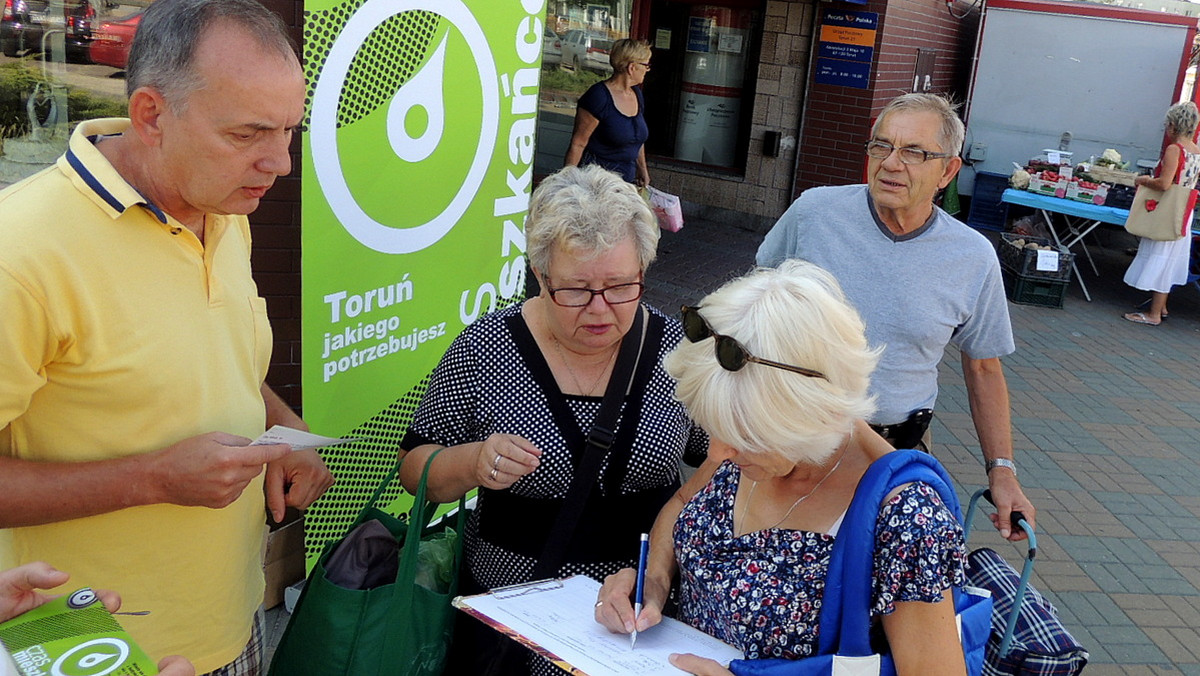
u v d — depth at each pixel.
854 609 1.55
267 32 1.60
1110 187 10.43
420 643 1.96
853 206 3.05
